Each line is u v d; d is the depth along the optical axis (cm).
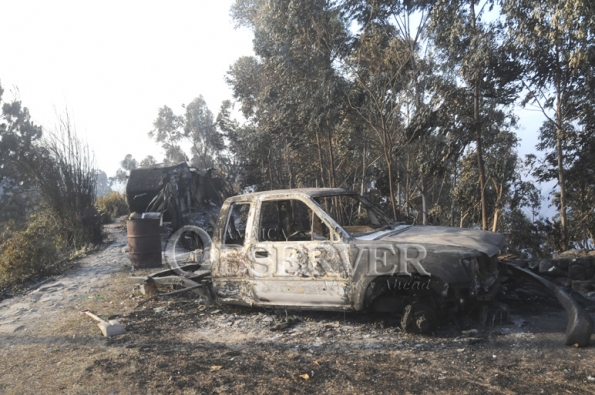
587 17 866
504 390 321
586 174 1709
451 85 1283
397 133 1570
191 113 5703
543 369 350
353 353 412
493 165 1512
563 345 394
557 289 458
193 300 651
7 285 905
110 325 524
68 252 1367
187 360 420
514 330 440
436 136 1362
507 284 560
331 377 363
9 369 437
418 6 1321
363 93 1426
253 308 566
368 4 1441
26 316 646
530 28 1051
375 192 2136
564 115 1532
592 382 323
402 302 458
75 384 384
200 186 3112
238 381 366
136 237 1017
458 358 383
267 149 2302
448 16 1228
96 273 999
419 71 1368
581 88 1399
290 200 551
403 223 577
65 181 1556
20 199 3078
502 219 1912
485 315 452
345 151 2016
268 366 394
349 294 461
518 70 1165
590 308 505
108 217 2709
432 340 430
